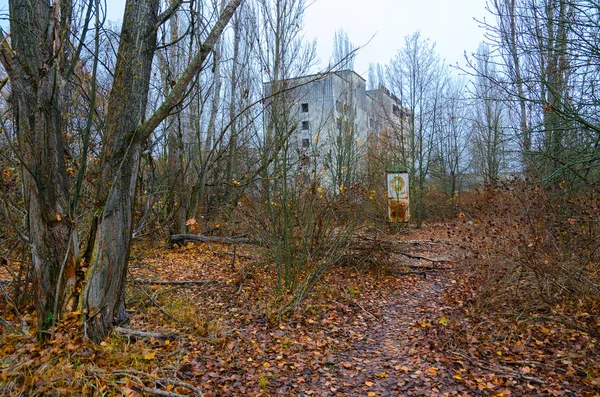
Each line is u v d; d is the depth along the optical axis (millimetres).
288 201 7672
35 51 3992
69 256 4219
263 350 5113
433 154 26203
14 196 5688
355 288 8219
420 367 4715
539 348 5027
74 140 6359
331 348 5363
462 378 4383
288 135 7328
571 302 5922
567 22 6543
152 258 10359
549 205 7016
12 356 3883
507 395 4004
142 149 4641
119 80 4367
